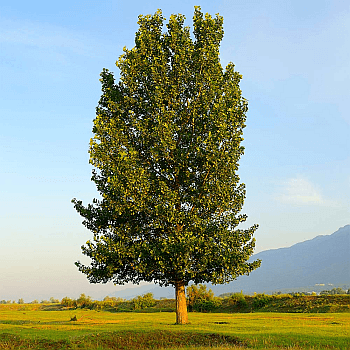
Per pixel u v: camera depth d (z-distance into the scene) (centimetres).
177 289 2888
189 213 2619
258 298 7325
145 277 2762
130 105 2905
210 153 2642
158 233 2670
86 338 2309
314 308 6072
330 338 2205
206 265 2605
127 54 2986
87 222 2791
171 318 4822
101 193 2708
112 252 2512
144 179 2508
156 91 2755
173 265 2458
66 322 4006
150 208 2556
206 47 2955
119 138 2741
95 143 2672
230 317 4584
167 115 2723
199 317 4644
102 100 3008
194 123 2856
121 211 2516
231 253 2591
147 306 8481
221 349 1945
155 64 2834
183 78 2891
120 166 2484
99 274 2667
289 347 1966
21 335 2411
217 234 2584
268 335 2303
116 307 8956
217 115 2695
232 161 2706
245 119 2881
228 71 3069
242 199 2809
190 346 2134
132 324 3288
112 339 2269
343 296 6406
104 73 3103
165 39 3034
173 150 2750
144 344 2211
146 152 2828
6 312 7525
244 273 2712
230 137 2752
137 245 2527
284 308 6538
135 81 2911
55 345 2197
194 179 2788
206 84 2895
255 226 2819
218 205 2702
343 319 3934
